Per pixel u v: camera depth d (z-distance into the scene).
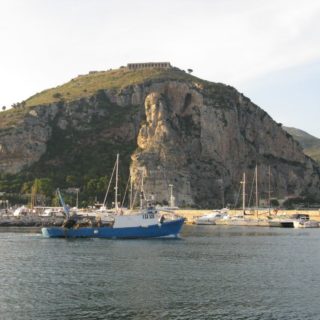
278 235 143.88
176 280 65.88
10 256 88.75
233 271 73.69
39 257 87.56
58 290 59.34
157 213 129.62
